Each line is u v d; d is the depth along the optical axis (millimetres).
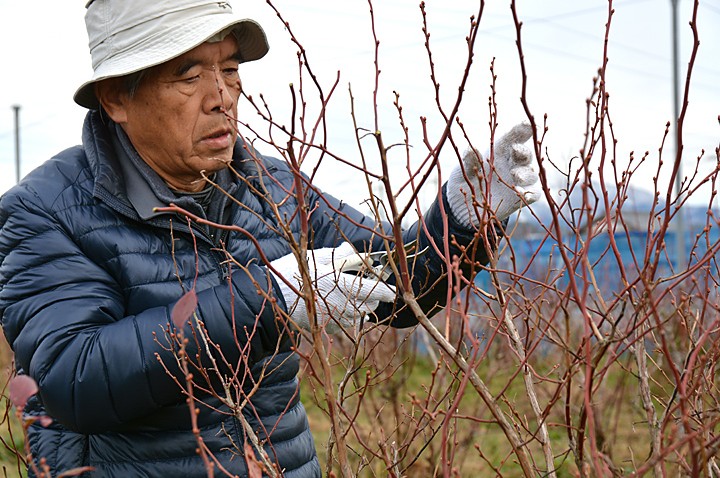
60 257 1908
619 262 1591
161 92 1951
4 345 6215
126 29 1947
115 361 1737
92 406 1751
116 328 1782
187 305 1368
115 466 1954
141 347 1748
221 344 1788
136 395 1747
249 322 1800
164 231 2031
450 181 2117
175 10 1936
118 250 1961
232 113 2023
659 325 1435
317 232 2391
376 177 1586
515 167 2010
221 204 2129
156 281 1983
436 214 2170
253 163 2201
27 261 1901
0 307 1920
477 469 4660
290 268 1924
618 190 1701
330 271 1942
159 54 1907
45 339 1801
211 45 1970
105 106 2029
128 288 1959
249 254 2154
